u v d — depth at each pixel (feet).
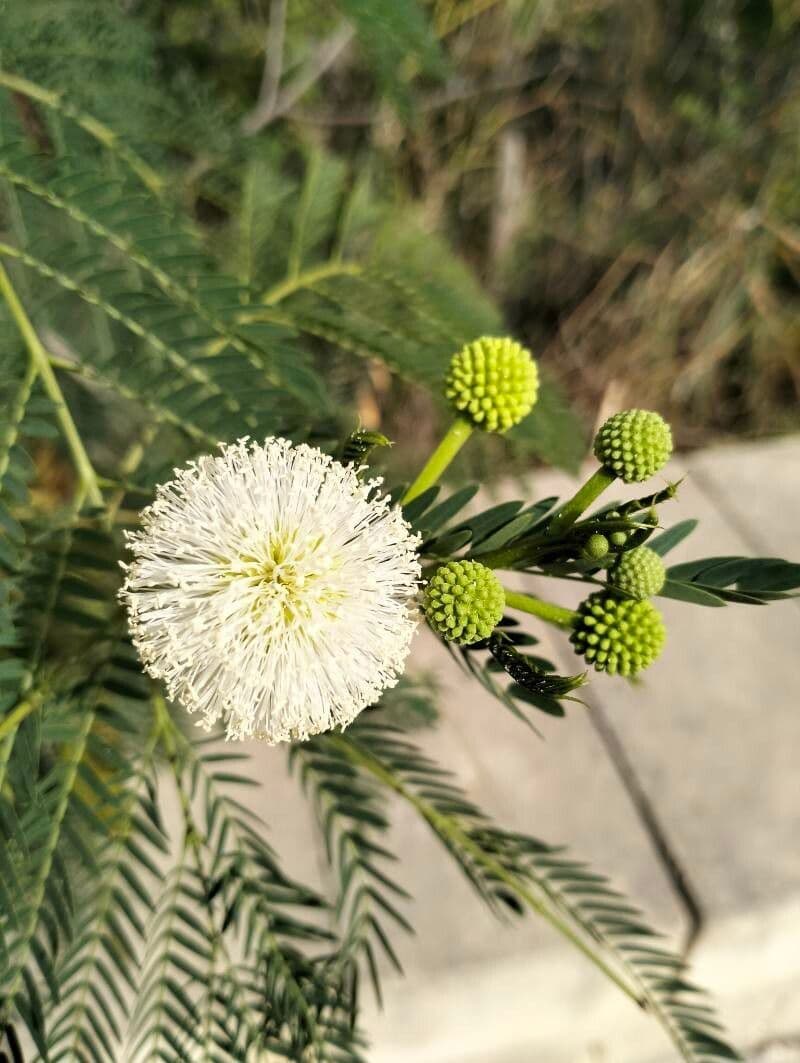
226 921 0.28
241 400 0.27
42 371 0.27
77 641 0.27
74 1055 0.26
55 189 0.26
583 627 0.22
